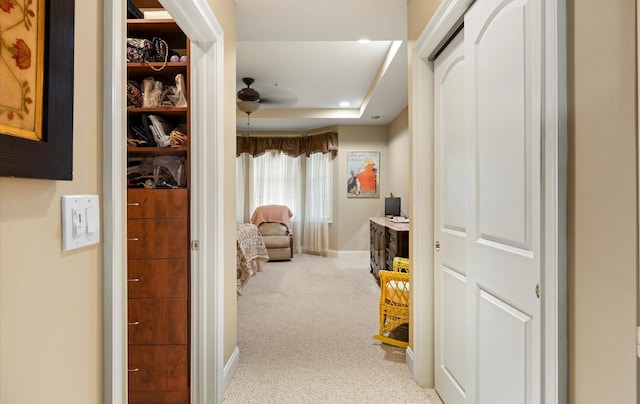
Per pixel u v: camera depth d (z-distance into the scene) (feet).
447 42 5.74
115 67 2.60
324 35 8.66
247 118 18.76
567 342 2.81
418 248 6.42
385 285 8.43
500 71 3.90
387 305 8.37
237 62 12.23
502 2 3.85
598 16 2.47
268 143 21.94
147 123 6.22
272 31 8.43
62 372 2.16
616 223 2.32
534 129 3.26
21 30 1.79
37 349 1.97
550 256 2.91
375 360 7.50
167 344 5.85
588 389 2.59
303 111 18.69
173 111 6.11
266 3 7.18
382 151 20.44
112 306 2.58
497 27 3.96
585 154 2.61
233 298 6.97
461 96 5.20
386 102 15.38
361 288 13.58
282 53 11.47
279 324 9.66
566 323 2.81
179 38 6.61
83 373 2.35
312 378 6.73
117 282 2.63
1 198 1.73
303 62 12.21
